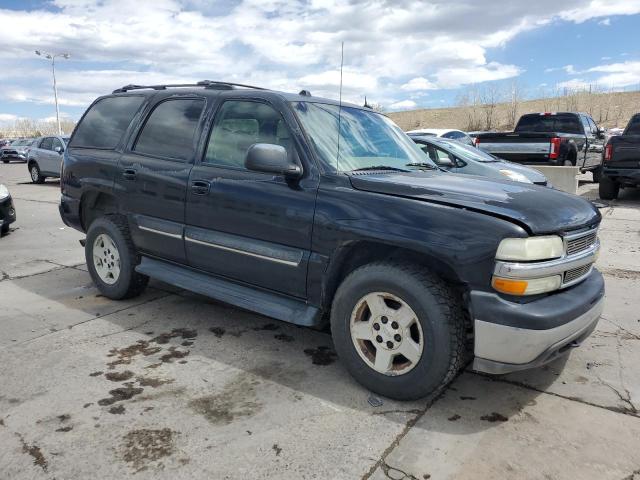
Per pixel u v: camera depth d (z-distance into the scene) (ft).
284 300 12.03
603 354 12.76
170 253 14.20
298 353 12.69
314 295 11.31
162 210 14.01
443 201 9.95
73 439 9.04
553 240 9.52
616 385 11.23
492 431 9.47
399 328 10.11
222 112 13.28
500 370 9.41
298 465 8.44
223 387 10.94
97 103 17.12
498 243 9.06
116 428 9.37
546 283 9.42
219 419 9.72
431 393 10.05
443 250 9.40
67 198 17.13
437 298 9.55
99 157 15.87
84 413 9.85
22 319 14.73
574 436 9.35
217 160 13.03
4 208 26.68
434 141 29.35
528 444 9.09
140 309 15.60
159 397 10.48
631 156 35.96
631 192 42.96
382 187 10.59
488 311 9.16
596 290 10.55
